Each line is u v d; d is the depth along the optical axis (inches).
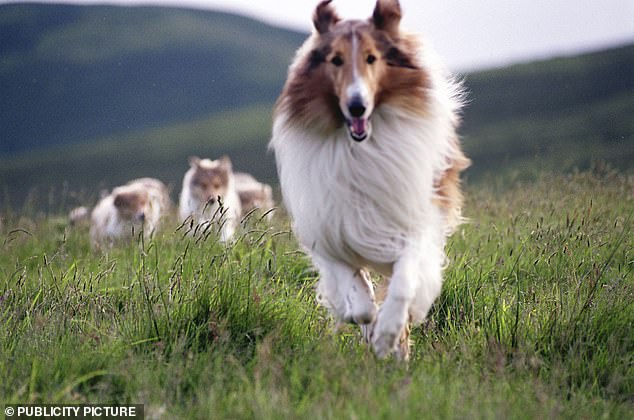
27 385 285.6
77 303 358.6
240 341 321.7
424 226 330.0
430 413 247.8
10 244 559.8
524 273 410.9
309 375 283.3
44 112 3880.4
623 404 285.1
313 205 321.7
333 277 332.8
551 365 312.0
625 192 523.2
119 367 291.6
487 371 298.0
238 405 258.5
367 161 316.2
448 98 345.7
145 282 354.0
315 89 318.3
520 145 2201.0
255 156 2655.0
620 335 328.8
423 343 349.4
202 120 3442.4
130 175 2605.8
